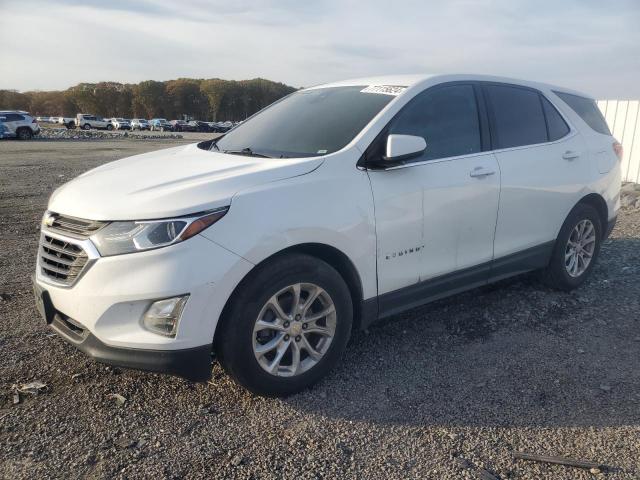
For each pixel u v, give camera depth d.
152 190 2.96
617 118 11.80
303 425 2.93
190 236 2.76
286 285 3.05
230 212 2.86
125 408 3.06
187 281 2.74
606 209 5.14
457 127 3.97
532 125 4.54
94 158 20.45
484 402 3.16
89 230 2.90
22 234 7.23
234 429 2.88
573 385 3.33
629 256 6.02
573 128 4.89
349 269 3.35
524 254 4.43
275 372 3.11
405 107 3.71
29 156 21.19
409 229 3.56
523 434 2.85
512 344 3.90
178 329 2.76
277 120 4.20
